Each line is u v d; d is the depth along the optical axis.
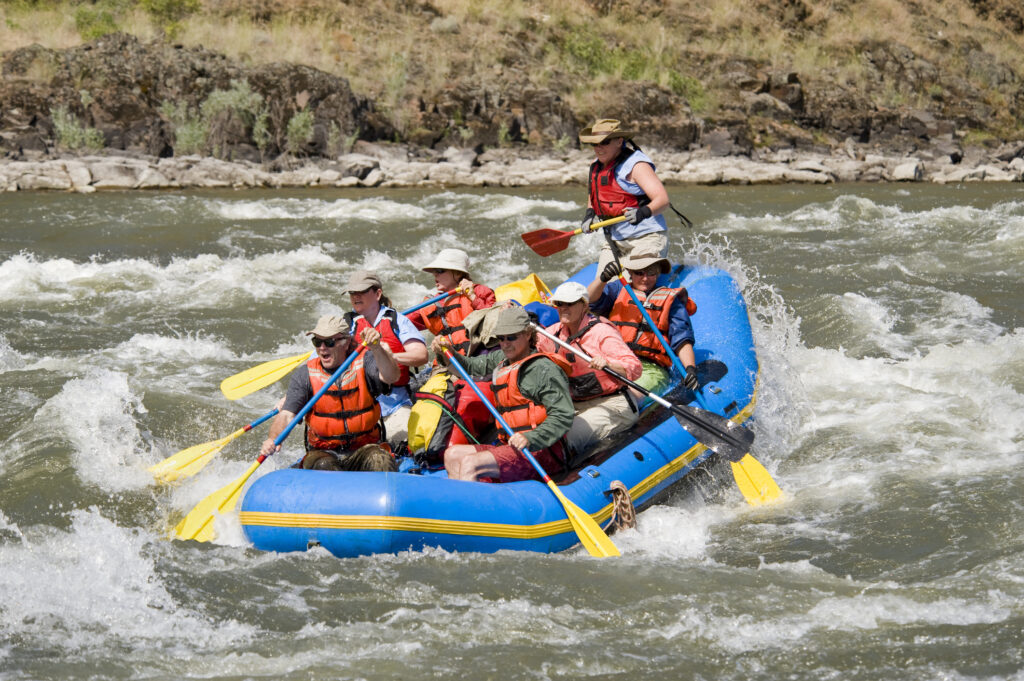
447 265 22.83
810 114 98.44
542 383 18.58
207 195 69.25
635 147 23.66
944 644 14.17
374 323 21.09
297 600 15.61
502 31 101.56
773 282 39.38
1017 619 14.77
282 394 27.38
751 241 49.94
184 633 14.71
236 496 18.70
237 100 79.44
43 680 13.34
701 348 24.36
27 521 18.81
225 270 42.06
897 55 109.25
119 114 78.44
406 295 38.31
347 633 14.70
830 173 83.94
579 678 13.52
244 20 95.19
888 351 30.67
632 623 15.05
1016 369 27.92
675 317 22.36
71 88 78.88
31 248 47.41
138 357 30.31
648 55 103.00
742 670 13.70
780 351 29.08
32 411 24.52
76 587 16.02
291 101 81.38
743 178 81.81
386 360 18.83
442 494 16.98
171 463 20.53
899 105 103.62
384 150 83.62
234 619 15.09
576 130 89.81
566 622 15.05
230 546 17.69
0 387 26.52
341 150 81.81
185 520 18.23
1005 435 23.55
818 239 50.47
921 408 25.58
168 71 80.81
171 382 27.78
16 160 73.94
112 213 57.59
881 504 19.91
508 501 17.55
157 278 40.88
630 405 20.69
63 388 26.33
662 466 20.16
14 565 16.78
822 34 113.56
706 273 27.30
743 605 15.57
